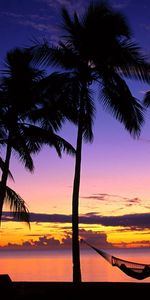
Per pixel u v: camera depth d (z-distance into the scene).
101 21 19.98
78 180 19.75
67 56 20.19
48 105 21.19
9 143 22.16
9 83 21.78
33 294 16.61
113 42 19.92
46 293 16.86
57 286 18.05
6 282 14.08
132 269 19.23
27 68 22.20
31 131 21.77
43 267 181.38
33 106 22.36
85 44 20.03
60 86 20.08
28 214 22.91
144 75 19.98
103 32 19.86
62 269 148.62
